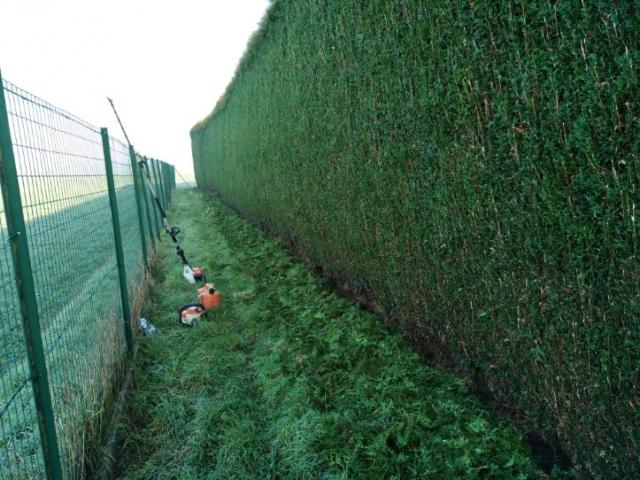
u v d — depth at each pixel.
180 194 22.92
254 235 8.89
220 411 2.92
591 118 1.62
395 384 2.97
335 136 4.37
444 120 2.61
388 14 3.09
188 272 5.76
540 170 1.93
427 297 3.23
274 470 2.43
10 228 1.84
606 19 1.53
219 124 14.20
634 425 1.74
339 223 4.64
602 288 1.74
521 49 1.93
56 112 2.64
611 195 1.61
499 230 2.28
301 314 4.32
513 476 2.13
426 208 2.98
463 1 2.26
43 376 1.94
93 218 3.43
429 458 2.27
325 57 4.39
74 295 2.74
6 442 1.82
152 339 4.15
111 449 2.60
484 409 2.71
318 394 2.97
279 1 5.81
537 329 2.16
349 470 2.31
